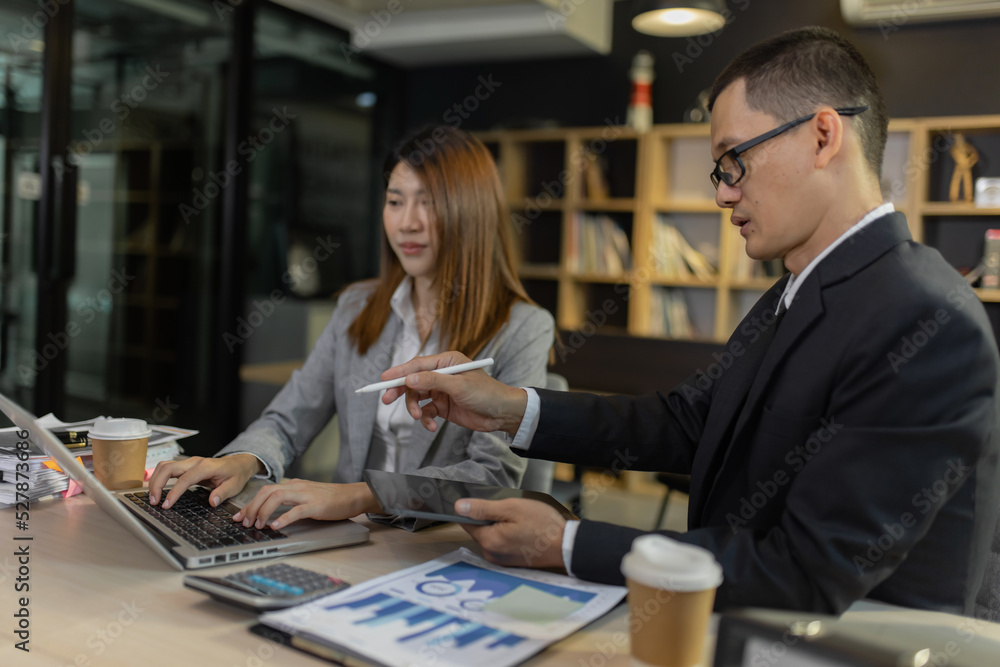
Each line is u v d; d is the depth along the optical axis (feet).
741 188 3.28
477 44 13.89
